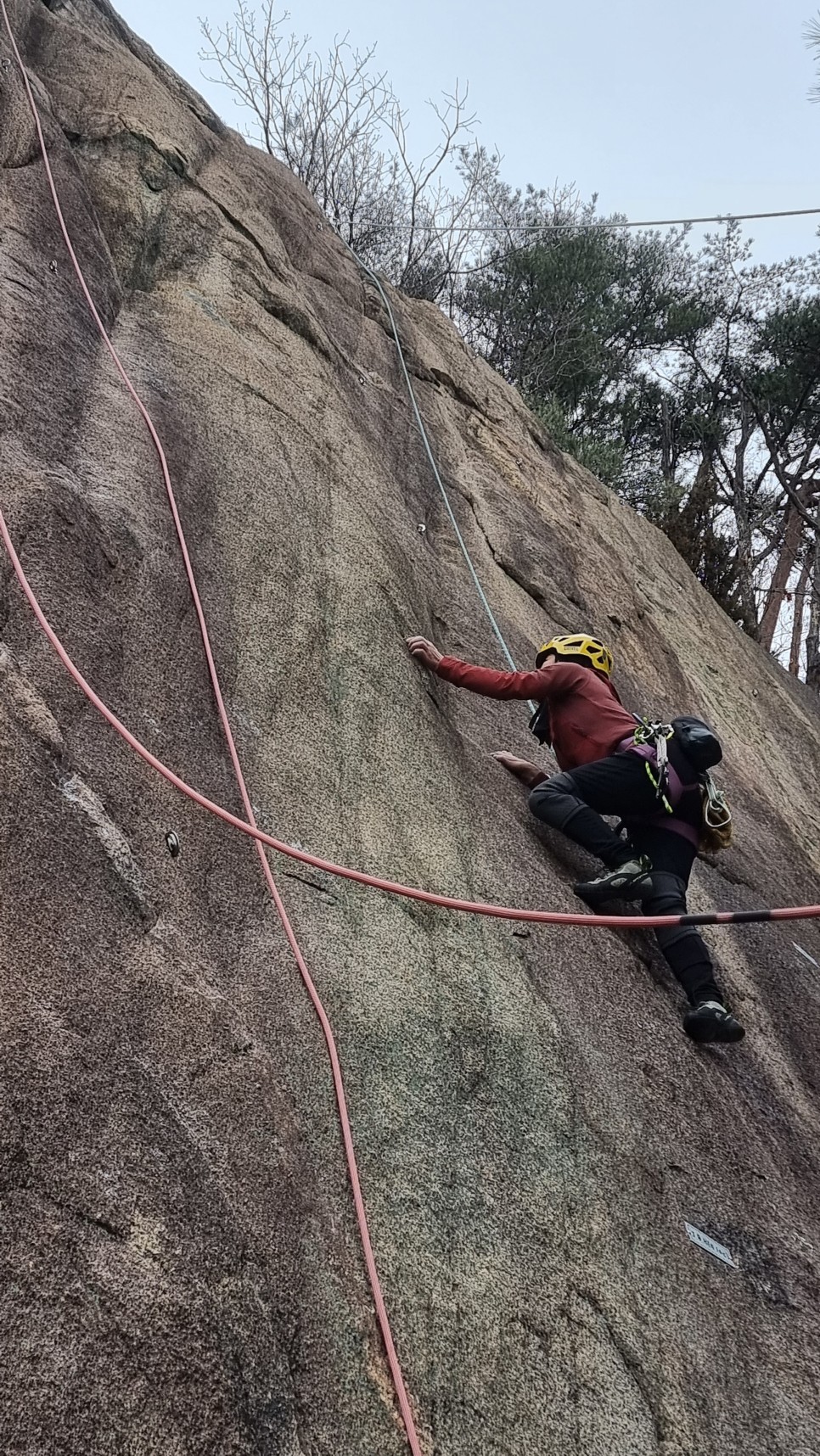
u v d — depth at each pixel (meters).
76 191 4.71
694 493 15.26
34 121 4.64
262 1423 1.82
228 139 6.91
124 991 2.23
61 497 3.14
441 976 3.04
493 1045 2.95
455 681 4.18
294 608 3.85
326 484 4.69
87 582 3.05
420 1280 2.29
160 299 4.84
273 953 2.69
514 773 4.35
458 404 7.63
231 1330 1.87
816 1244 3.17
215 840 2.84
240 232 5.84
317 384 5.36
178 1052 2.21
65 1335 1.69
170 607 3.32
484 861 3.66
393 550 4.80
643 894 3.67
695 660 8.39
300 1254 2.11
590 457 14.77
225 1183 2.07
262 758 3.25
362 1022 2.71
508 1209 2.57
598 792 3.82
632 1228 2.77
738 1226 3.04
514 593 6.01
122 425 3.76
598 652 4.28
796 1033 4.28
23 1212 1.78
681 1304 2.69
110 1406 1.66
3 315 3.63
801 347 22.14
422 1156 2.54
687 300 22.58
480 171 18.58
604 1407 2.34
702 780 3.80
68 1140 1.91
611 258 19.67
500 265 18.48
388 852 3.34
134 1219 1.89
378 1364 2.09
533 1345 2.34
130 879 2.43
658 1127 3.14
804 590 20.72
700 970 3.58
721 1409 2.51
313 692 3.65
